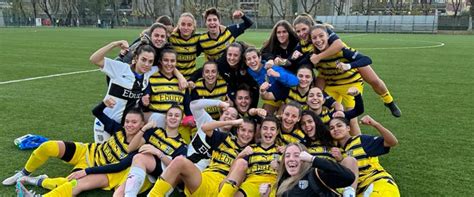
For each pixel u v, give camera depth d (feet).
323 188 11.14
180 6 189.06
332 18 157.28
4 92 29.32
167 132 14.56
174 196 13.55
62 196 12.54
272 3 189.26
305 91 16.52
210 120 15.49
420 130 21.48
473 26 145.48
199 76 18.03
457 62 51.16
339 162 13.41
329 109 16.20
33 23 194.70
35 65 44.06
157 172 13.35
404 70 43.80
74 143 14.62
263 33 125.49
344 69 16.72
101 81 34.78
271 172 13.38
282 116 14.61
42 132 20.20
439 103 27.78
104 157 14.38
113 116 15.79
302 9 206.08
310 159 11.14
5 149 17.47
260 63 17.43
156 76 16.60
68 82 34.06
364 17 152.25
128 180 12.39
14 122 21.72
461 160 17.17
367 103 27.78
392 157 17.54
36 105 25.64
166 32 17.12
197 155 14.15
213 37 20.22
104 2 200.75
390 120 23.48
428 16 144.56
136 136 14.03
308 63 17.15
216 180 13.30
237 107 16.92
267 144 13.96
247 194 12.84
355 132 16.94
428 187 14.51
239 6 227.20
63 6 214.69
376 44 81.10
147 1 208.23
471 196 13.76
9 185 13.91
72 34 109.19
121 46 16.62
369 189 12.62
